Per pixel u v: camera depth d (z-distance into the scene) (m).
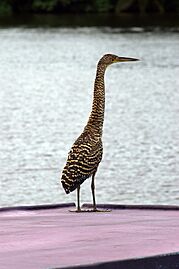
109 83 46.12
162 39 68.19
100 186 21.09
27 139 28.86
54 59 57.69
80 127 32.06
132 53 60.19
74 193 20.27
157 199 19.67
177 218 10.39
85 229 9.43
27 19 86.50
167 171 23.12
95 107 11.91
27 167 23.72
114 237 8.94
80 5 92.50
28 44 66.19
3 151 26.38
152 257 8.01
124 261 7.89
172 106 37.62
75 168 11.42
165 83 45.91
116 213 11.07
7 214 11.09
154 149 26.89
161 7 91.12
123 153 26.08
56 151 26.61
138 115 34.94
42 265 7.79
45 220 10.28
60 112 36.12
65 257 8.06
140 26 78.88
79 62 56.03
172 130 30.97
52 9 91.88
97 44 65.38
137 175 22.53
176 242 8.66
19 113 35.59
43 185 21.23
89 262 7.85
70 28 77.56
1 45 65.75
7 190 20.64
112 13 91.75
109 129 31.19
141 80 47.31
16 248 8.48
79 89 44.16
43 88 44.50
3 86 45.22
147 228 9.48
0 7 91.88
